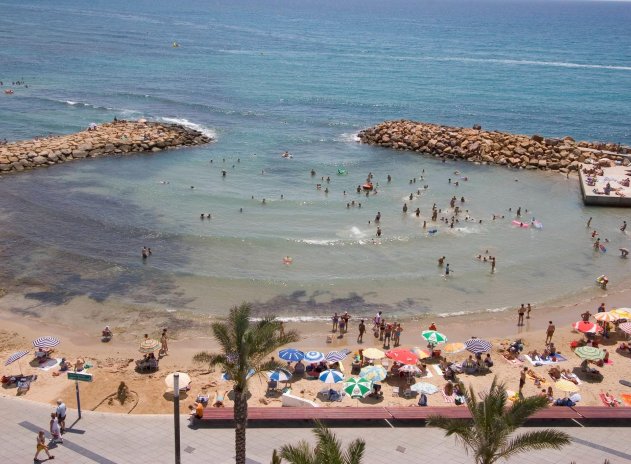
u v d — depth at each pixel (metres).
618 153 91.50
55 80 146.38
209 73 169.38
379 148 98.00
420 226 64.25
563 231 65.06
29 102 122.06
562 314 47.94
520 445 22.02
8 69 156.88
